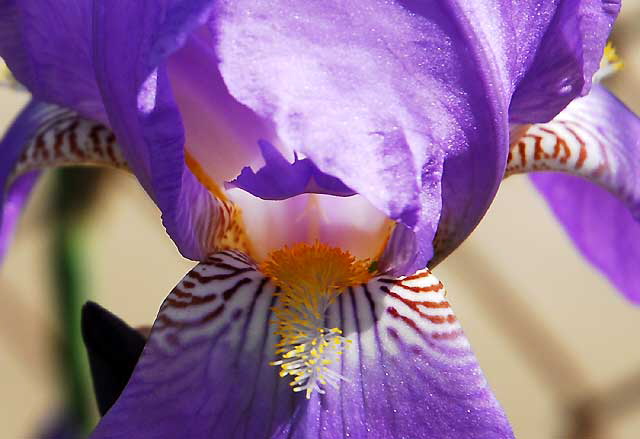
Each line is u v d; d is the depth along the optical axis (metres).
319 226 0.31
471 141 0.29
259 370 0.30
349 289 0.30
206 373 0.30
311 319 0.30
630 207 0.33
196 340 0.30
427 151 0.29
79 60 0.31
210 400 0.29
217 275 0.30
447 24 0.29
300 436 0.29
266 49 0.29
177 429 0.29
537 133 0.33
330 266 0.30
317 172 0.29
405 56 0.29
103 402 0.32
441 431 0.29
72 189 0.37
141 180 0.30
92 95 0.32
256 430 0.29
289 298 0.30
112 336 0.31
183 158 0.29
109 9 0.29
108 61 0.30
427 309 0.30
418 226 0.29
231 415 0.29
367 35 0.29
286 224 0.31
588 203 0.37
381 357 0.30
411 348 0.30
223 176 0.31
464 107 0.29
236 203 0.31
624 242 0.36
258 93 0.28
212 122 0.31
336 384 0.30
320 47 0.29
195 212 0.30
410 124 0.29
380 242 0.31
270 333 0.30
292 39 0.29
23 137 0.34
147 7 0.29
